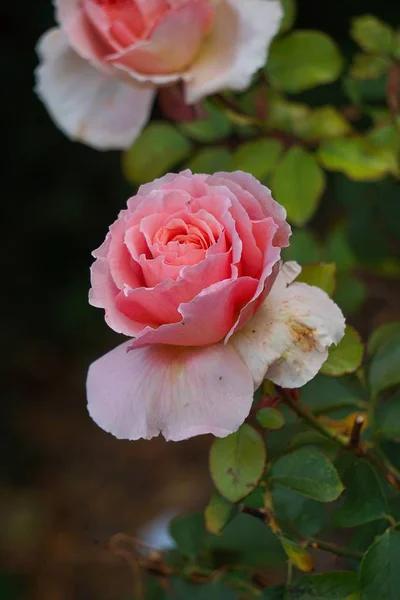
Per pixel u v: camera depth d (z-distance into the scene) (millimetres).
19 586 1571
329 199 1625
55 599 1544
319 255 803
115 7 726
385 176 814
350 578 621
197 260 598
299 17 1637
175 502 1674
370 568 612
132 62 729
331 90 1265
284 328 607
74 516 1696
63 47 776
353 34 811
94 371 615
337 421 686
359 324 1401
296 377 603
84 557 1608
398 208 849
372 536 648
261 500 649
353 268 858
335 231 863
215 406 595
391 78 798
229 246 601
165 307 597
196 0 701
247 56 718
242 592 703
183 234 610
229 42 726
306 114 797
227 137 819
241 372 599
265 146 781
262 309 615
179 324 587
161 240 606
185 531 733
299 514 672
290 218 765
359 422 643
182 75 729
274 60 791
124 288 596
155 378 604
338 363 648
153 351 611
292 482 632
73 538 1652
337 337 610
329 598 620
